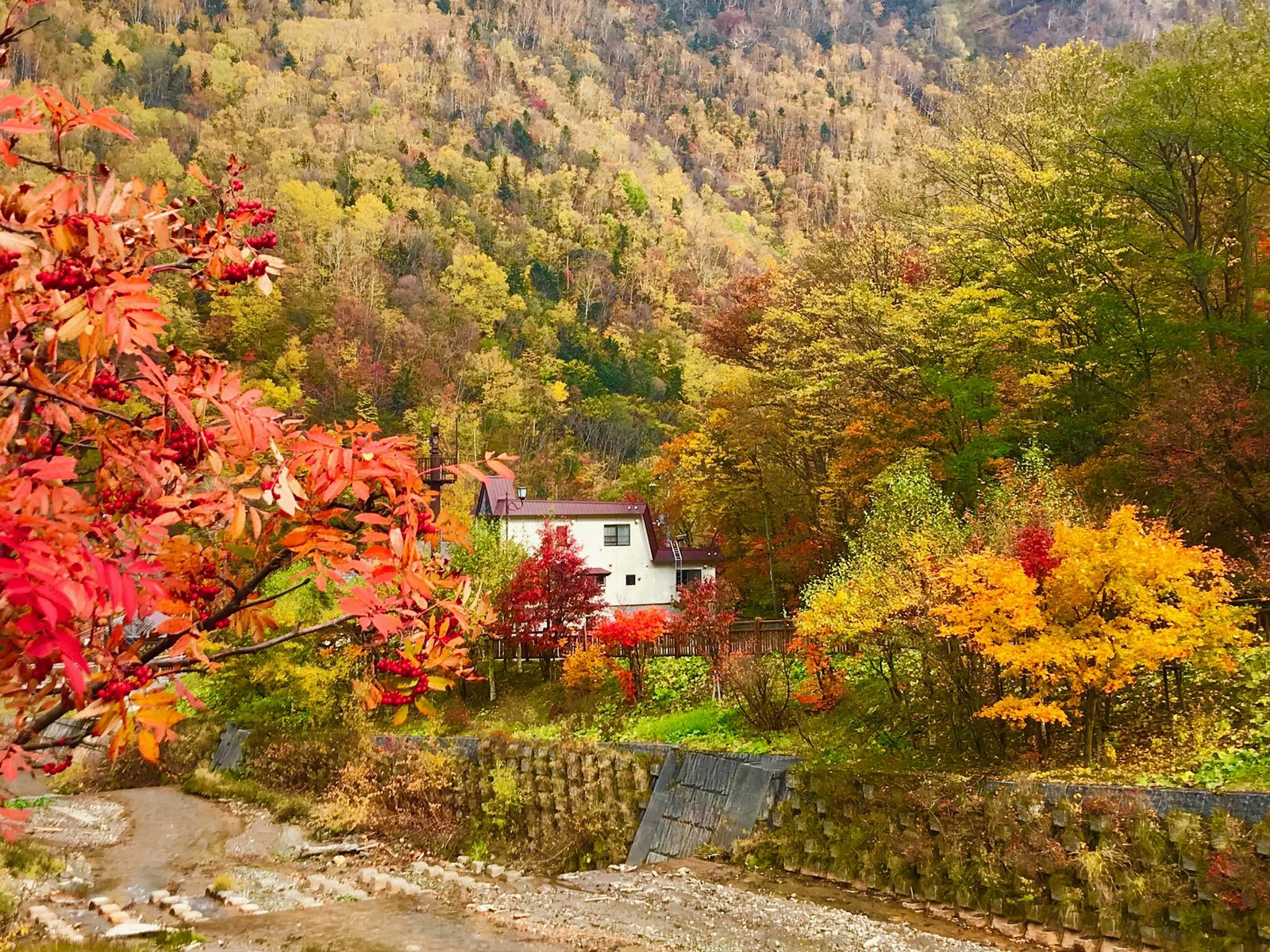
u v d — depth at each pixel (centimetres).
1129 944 1044
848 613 1553
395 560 262
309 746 2488
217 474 259
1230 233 2197
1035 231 2227
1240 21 1930
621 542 3731
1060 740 1378
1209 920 1005
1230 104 1806
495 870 1691
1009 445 2100
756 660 1903
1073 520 1545
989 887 1194
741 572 3130
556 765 1964
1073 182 2114
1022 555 1311
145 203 255
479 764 2130
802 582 2903
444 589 304
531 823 1944
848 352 2427
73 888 1560
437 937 1209
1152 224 2253
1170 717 1320
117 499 258
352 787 2272
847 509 2638
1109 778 1207
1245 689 1307
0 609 191
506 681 2739
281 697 2639
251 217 301
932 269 2834
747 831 1552
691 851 1622
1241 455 1603
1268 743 1171
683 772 1745
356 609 281
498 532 2775
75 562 192
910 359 2361
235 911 1405
